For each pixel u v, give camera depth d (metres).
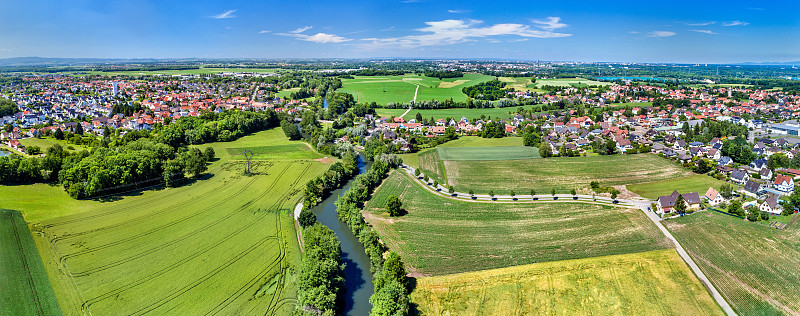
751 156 157.00
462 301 73.88
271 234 99.88
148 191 127.44
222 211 113.50
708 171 147.50
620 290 76.12
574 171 152.00
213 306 72.19
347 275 84.31
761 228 100.06
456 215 113.06
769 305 71.88
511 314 70.31
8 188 120.56
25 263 81.62
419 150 189.38
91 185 116.88
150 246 92.31
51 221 101.75
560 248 92.75
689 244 92.94
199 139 199.38
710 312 70.19
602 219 107.94
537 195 128.00
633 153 176.62
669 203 110.75
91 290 75.38
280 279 81.00
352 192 121.06
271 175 148.25
